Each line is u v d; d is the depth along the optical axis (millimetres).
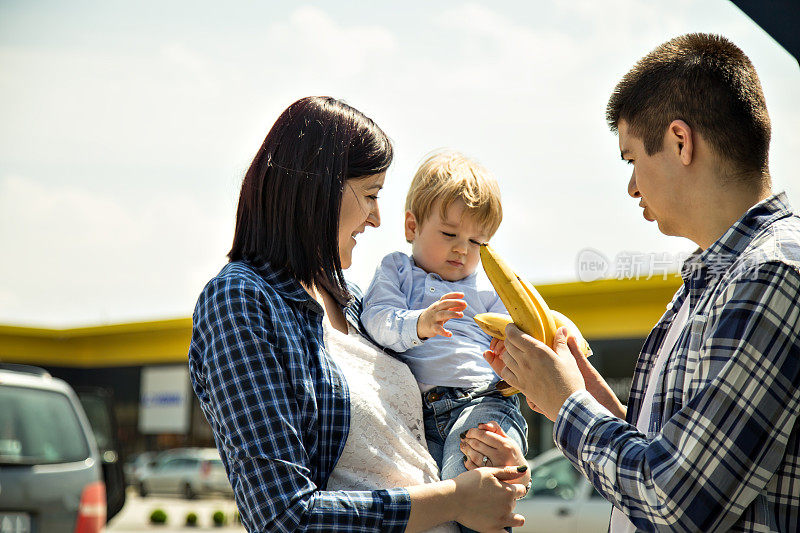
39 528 5730
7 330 29078
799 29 2268
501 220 2555
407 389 2037
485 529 1809
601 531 7137
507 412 2182
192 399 27703
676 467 1520
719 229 1754
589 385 2033
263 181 1960
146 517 20312
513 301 1876
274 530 1628
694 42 1824
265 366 1732
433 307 2080
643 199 1883
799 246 1584
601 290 15781
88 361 30203
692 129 1747
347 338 1991
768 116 1788
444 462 2096
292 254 1923
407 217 2604
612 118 1930
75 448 6082
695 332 1654
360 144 2016
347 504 1675
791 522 1538
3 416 5816
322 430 1805
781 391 1528
